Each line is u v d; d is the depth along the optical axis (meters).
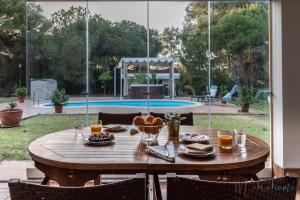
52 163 1.91
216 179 1.93
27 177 3.92
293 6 3.84
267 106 4.23
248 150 2.12
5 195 3.37
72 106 4.41
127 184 1.27
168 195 1.31
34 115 4.41
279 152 3.97
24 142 4.48
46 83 4.37
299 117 3.86
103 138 2.34
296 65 3.86
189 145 2.11
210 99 4.38
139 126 2.34
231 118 4.35
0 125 4.76
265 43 4.22
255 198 1.28
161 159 1.90
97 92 4.43
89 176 1.90
